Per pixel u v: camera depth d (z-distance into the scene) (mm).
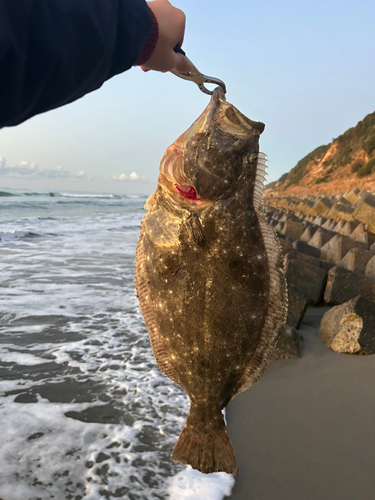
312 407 1025
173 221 535
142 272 574
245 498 743
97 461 807
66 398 1015
